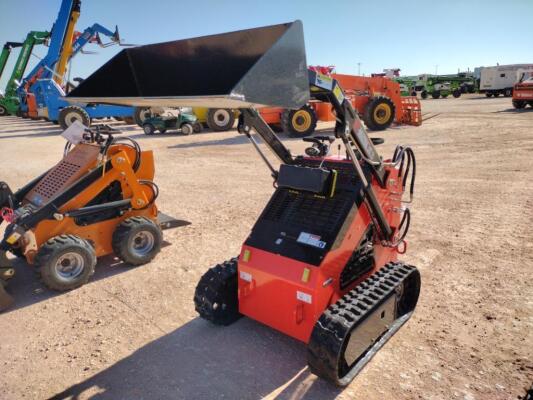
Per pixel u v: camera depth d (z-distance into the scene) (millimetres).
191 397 3285
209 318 4074
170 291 4996
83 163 5668
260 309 3746
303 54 2629
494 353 3658
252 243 3754
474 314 4258
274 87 2459
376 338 3654
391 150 13594
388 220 4211
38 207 5535
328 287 3434
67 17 23250
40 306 4719
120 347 3945
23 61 29906
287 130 17328
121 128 23953
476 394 3189
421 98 48781
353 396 3219
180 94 3373
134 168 5863
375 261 4172
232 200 8758
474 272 5152
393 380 3373
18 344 4020
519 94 26359
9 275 4781
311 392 3297
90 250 5176
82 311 4598
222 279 3998
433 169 10805
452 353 3680
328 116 18297
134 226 5555
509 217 7031
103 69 3242
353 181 3711
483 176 9852
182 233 6895
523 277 4969
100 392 3367
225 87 3111
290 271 3430
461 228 6641
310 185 3418
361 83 18922
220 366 3641
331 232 3457
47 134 21500
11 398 3318
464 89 49531
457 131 17297
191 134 19625
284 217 3785
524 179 9352
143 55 3381
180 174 11336
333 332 3068
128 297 4875
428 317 4234
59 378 3539
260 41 3006
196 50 3295
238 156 13758
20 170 12352
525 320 4113
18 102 31156
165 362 3713
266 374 3529
